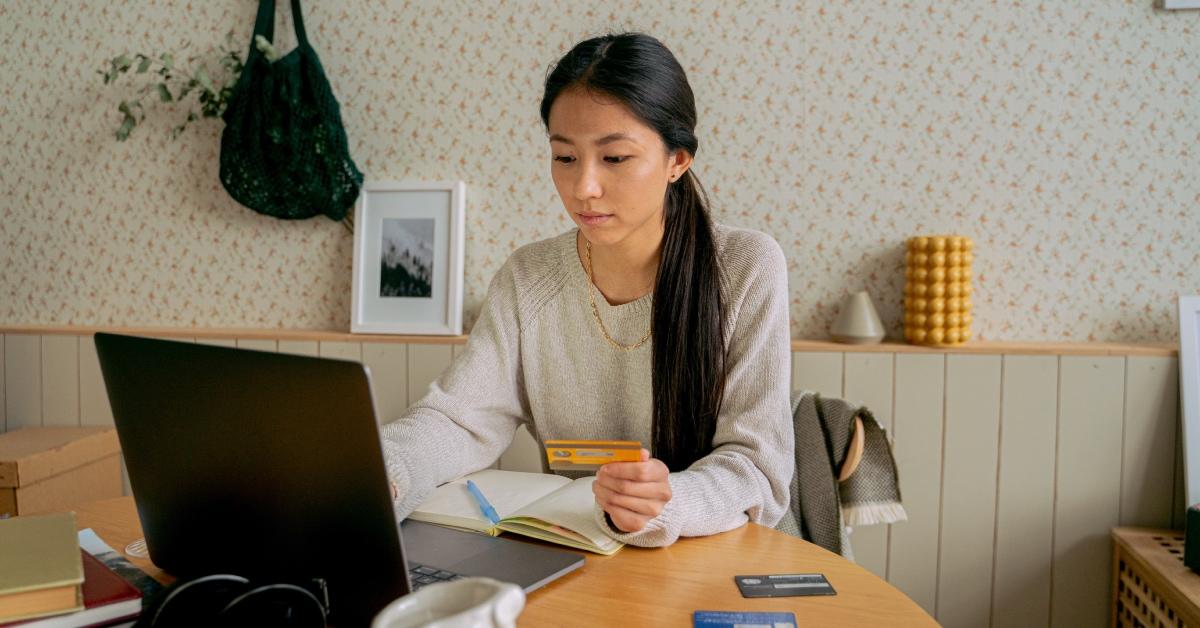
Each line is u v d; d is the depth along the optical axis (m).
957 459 1.79
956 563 1.81
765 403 1.04
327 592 0.65
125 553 0.86
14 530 0.69
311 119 1.96
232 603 0.60
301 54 1.98
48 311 2.24
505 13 2.00
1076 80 1.82
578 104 0.90
